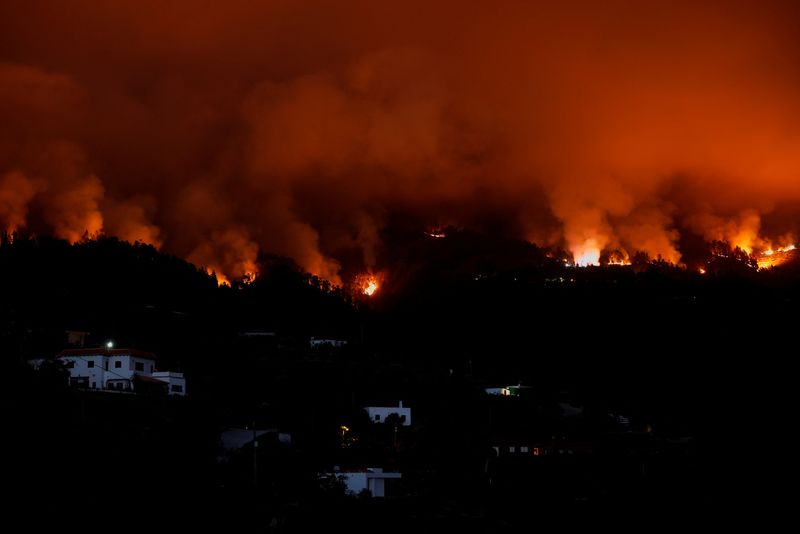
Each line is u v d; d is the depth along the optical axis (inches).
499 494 4889.3
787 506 4618.6
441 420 6146.7
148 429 4284.0
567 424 6801.2
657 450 5935.0
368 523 3964.1
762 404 6934.1
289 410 5792.3
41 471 3373.5
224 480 3988.7
